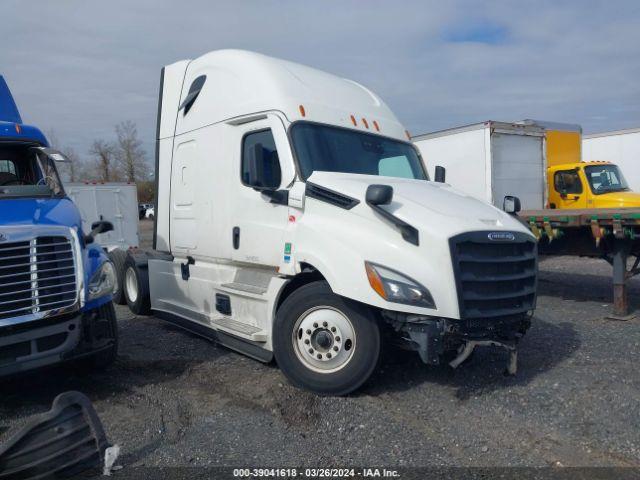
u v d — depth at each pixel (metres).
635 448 3.95
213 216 6.39
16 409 4.78
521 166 14.49
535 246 5.20
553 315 8.16
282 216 5.45
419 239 4.52
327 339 4.87
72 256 4.87
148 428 4.35
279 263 5.40
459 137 14.41
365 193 4.70
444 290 4.45
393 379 5.27
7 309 4.44
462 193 5.75
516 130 14.20
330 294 4.85
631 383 5.14
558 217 8.28
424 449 3.96
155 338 7.19
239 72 6.16
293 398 4.85
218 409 4.70
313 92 6.02
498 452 3.92
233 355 6.28
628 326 7.40
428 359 4.48
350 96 6.46
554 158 15.73
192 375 5.59
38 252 4.64
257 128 5.81
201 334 6.71
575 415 4.49
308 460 3.82
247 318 5.86
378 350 4.73
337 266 4.71
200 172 6.64
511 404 4.70
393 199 4.94
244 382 5.32
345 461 3.80
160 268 7.70
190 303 7.00
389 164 6.11
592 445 4.00
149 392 5.14
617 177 14.65
